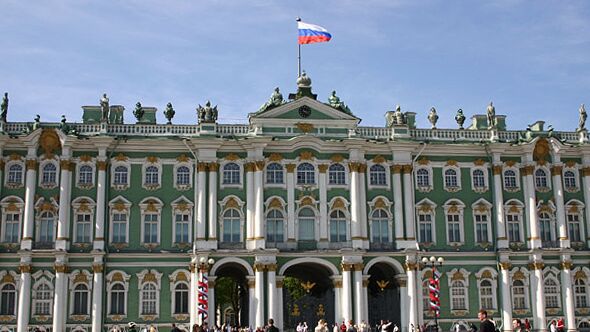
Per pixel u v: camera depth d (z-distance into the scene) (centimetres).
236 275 7738
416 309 7131
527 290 7450
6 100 7181
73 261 6888
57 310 6700
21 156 7056
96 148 7144
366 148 7450
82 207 7019
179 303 6975
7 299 6794
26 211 6888
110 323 6831
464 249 7469
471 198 7612
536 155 7731
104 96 7350
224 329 6894
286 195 7262
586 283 7562
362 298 7038
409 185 7444
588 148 7756
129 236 7056
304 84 7650
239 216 7175
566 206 7694
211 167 7194
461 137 7744
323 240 7206
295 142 7312
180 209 7162
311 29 7612
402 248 7269
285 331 7000
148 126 7294
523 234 7594
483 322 2631
